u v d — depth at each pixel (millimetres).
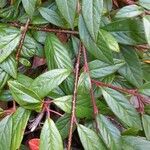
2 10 255
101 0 214
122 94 235
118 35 239
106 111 235
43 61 260
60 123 232
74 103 224
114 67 237
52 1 252
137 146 224
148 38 215
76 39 247
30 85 226
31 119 251
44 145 213
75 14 224
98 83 233
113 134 221
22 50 244
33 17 244
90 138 219
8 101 253
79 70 246
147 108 234
